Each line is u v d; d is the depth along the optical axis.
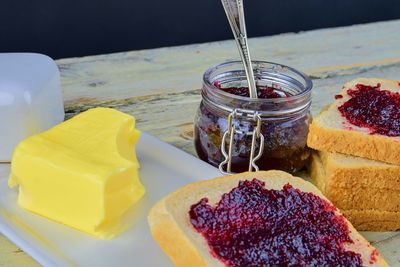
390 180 0.51
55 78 0.60
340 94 0.59
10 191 0.53
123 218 0.51
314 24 1.14
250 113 0.53
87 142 0.52
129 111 0.66
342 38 0.86
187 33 1.05
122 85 0.71
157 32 1.03
